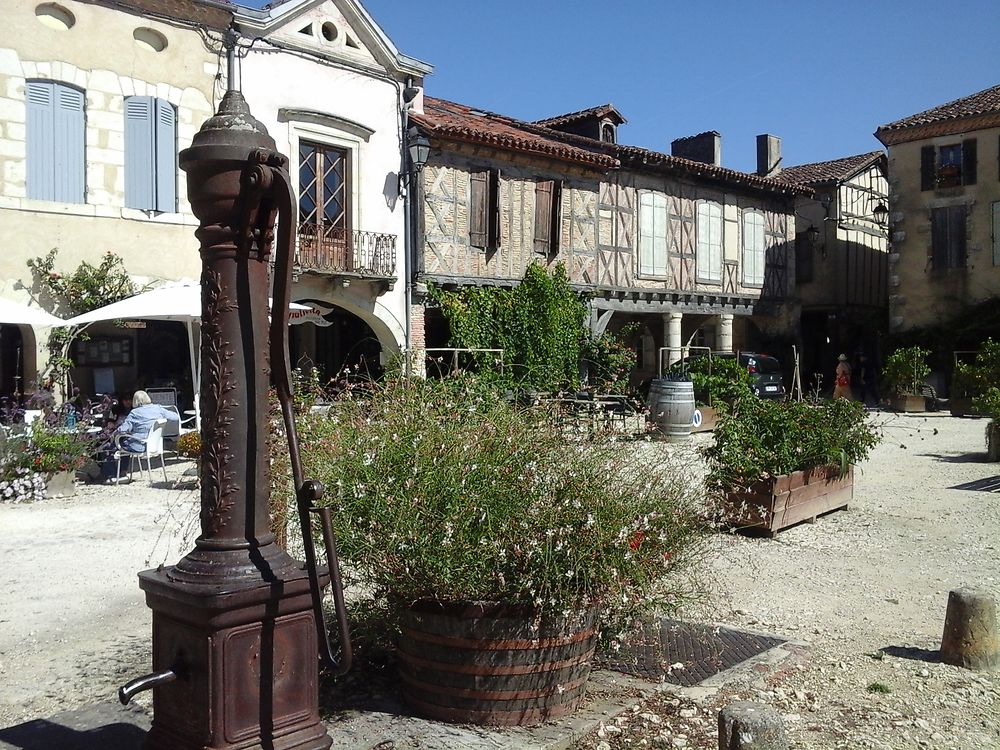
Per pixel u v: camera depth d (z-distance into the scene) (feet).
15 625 17.83
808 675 15.16
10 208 41.52
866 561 23.59
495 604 11.98
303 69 51.90
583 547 12.34
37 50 42.27
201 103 47.60
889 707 13.89
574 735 12.10
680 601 14.25
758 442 26.73
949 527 27.99
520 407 15.31
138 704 13.17
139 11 45.37
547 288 60.39
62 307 43.01
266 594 9.21
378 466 12.87
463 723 12.35
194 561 9.43
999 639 16.34
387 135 56.24
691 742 12.25
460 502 12.39
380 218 55.77
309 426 14.49
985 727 13.24
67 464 33.35
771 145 103.55
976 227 85.40
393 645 13.64
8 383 43.37
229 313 9.61
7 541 25.57
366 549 12.41
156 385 48.65
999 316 82.53
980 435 55.88
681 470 16.48
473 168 60.34
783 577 21.85
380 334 56.39
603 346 63.52
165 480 36.45
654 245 75.00
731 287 83.15
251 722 9.27
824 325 99.19
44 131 42.78
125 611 18.78
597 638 13.55
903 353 78.38
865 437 30.81
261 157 9.35
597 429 15.08
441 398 15.01
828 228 95.81
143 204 45.73
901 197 89.35
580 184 68.23
